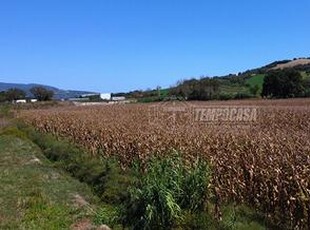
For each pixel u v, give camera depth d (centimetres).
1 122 6084
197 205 1288
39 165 2498
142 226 1274
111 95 14150
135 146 2142
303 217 1197
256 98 9650
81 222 1402
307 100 7700
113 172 1878
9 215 1477
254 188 1409
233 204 1401
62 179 2086
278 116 4025
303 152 1580
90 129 2992
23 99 14538
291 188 1261
